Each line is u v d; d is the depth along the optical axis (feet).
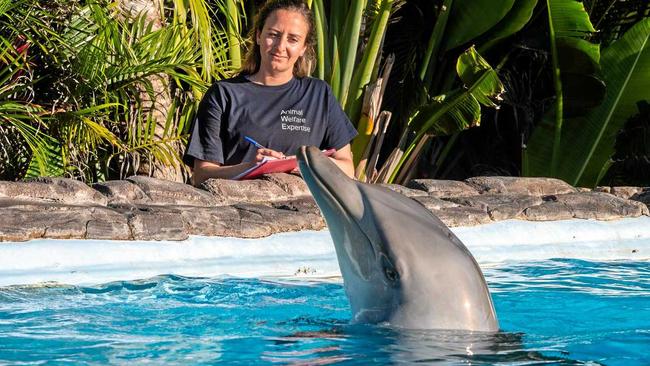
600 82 30.76
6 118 22.95
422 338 8.48
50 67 25.88
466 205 17.31
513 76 35.40
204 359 8.41
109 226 13.21
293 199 16.78
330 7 30.96
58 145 25.34
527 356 8.18
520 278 13.99
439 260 8.62
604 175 34.94
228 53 28.76
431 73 32.17
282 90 18.07
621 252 16.90
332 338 8.88
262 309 11.00
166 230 13.61
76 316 10.38
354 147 27.99
